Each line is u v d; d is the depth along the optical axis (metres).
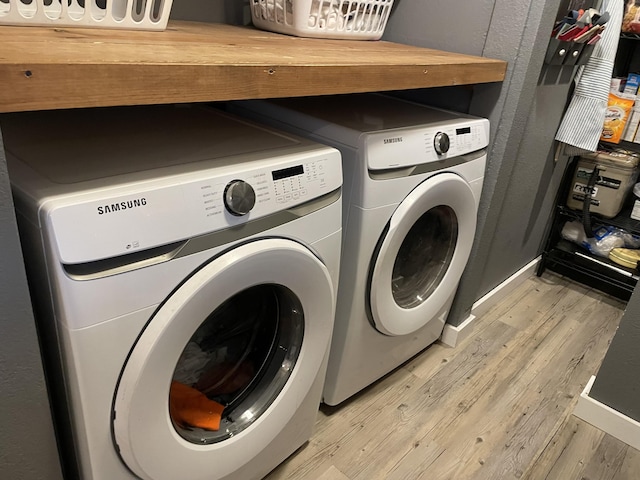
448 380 1.67
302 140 1.02
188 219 0.73
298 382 1.08
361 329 1.32
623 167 2.11
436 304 1.54
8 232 0.60
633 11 1.96
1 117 0.99
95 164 0.78
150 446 0.81
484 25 1.45
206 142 0.95
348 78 0.94
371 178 1.11
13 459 0.74
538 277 2.43
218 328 0.99
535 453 1.42
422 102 1.65
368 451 1.38
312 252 0.98
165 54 0.73
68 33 0.82
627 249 2.26
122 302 0.69
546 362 1.80
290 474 1.29
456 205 1.39
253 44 1.03
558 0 1.39
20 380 0.69
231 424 1.01
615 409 1.49
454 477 1.32
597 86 1.79
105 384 0.73
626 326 1.39
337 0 1.32
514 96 1.45
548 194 2.17
